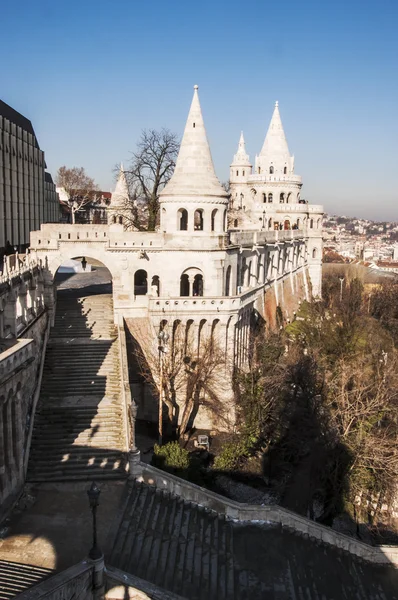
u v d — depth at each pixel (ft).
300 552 90.99
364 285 386.93
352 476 114.62
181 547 80.59
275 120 279.90
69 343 130.72
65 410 107.65
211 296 142.92
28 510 81.66
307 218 297.74
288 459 130.82
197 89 144.56
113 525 78.69
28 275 113.09
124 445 99.45
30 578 65.00
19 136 261.65
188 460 107.76
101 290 170.19
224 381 138.72
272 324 212.84
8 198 243.60
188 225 146.61
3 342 90.22
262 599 76.02
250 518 96.17
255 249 184.55
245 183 295.07
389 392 136.26
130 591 66.64
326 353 186.39
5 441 81.41
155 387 132.98
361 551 100.01
